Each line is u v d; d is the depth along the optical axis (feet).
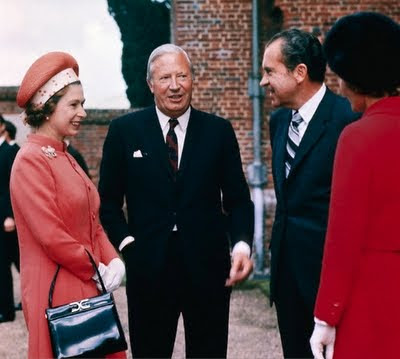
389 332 8.11
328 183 10.94
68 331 9.66
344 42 8.43
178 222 11.85
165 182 11.89
